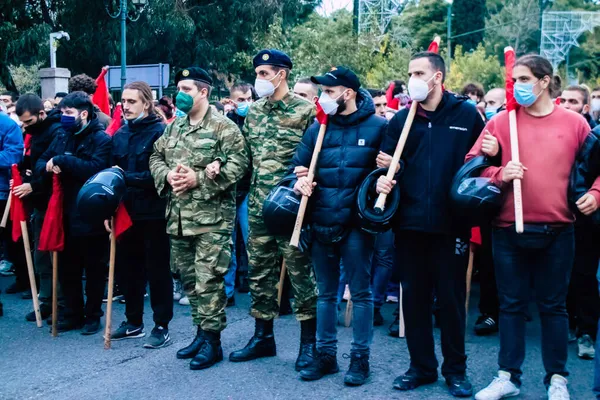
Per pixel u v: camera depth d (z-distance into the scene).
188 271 4.71
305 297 4.46
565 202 3.77
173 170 4.51
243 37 22.88
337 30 21.72
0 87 21.30
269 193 4.25
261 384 4.24
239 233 6.71
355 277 4.16
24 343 5.13
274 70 4.42
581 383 4.26
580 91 5.59
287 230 4.16
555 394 3.82
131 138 5.04
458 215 3.83
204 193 4.51
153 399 4.03
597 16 46.53
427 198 3.91
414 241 4.04
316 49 21.45
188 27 20.58
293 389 4.15
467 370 4.50
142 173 4.92
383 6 27.89
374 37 21.98
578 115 3.85
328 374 4.39
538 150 3.79
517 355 3.97
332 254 4.19
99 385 4.27
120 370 4.53
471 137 3.97
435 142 3.92
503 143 3.88
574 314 5.29
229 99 7.55
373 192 4.01
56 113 5.89
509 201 3.85
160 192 4.66
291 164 4.38
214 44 22.30
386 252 5.51
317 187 4.18
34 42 17.91
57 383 4.31
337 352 4.87
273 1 22.47
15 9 18.55
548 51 47.47
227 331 5.41
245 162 4.58
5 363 4.70
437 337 5.21
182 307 6.20
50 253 5.74
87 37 20.70
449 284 3.96
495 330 5.38
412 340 4.15
